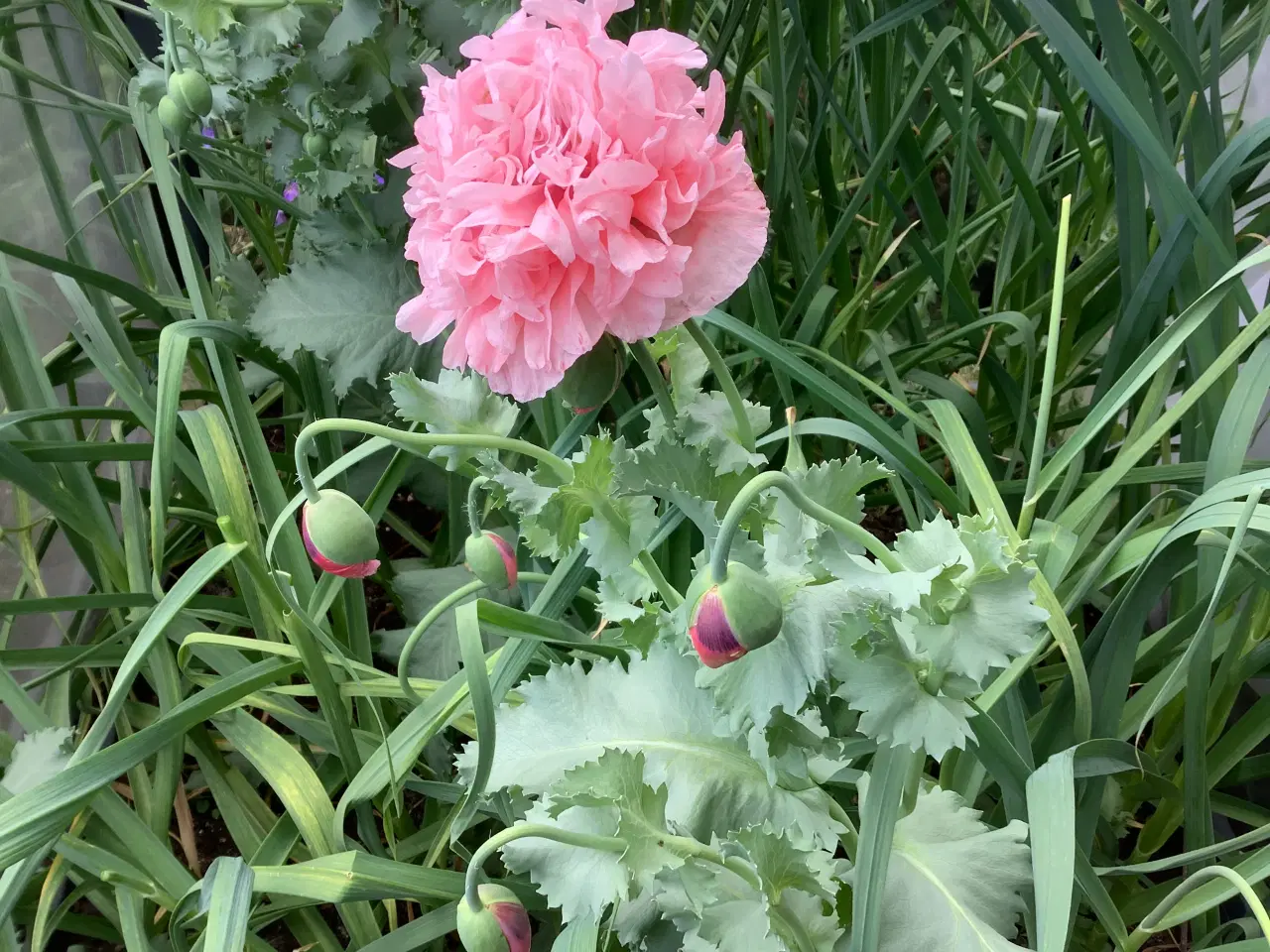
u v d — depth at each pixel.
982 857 0.38
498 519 0.67
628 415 0.54
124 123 0.70
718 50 0.62
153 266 0.76
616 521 0.34
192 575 0.43
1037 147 0.67
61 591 0.78
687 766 0.38
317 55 0.54
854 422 0.49
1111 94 0.40
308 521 0.34
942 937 0.36
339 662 0.52
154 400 0.63
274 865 0.50
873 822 0.32
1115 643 0.43
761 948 0.35
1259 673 0.56
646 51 0.32
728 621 0.27
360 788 0.46
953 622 0.30
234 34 0.52
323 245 0.63
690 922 0.36
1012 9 0.53
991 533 0.30
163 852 0.50
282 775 0.50
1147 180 0.47
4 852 0.38
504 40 0.32
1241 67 0.80
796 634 0.31
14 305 0.58
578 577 0.45
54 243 0.82
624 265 0.30
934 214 0.68
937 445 0.71
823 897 0.38
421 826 0.60
